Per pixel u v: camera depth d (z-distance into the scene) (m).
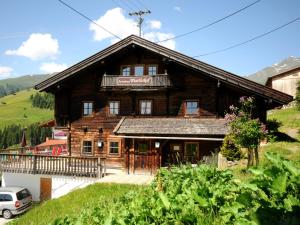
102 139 24.05
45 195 21.64
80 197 13.47
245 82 20.12
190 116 22.19
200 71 20.84
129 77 22.48
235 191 5.33
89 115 24.52
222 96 21.67
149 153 19.73
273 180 3.84
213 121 20.47
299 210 3.20
